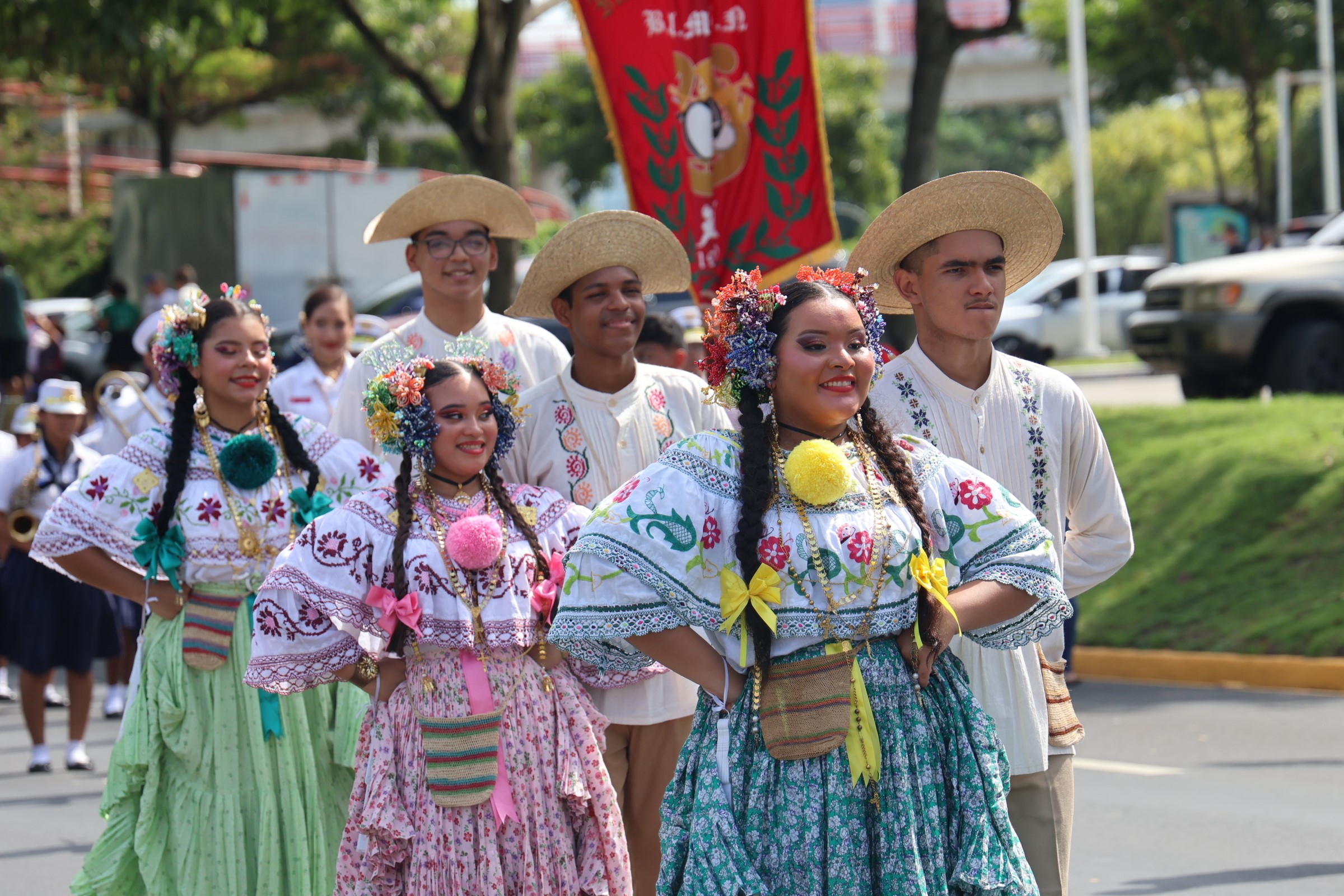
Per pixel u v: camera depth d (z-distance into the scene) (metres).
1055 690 11.62
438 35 82.12
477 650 11.54
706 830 8.95
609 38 17.62
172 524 13.40
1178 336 38.88
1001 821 9.26
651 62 17.58
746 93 17.52
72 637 22.47
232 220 55.47
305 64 78.44
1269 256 39.25
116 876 13.04
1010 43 108.19
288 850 13.01
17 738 25.09
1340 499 28.73
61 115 102.69
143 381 35.22
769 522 9.16
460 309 15.93
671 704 13.31
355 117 90.75
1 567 22.91
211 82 79.50
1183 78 83.88
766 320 9.36
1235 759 20.45
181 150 111.69
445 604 11.52
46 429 23.81
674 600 9.12
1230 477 30.67
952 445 11.45
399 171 56.12
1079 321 69.50
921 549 9.32
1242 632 26.45
